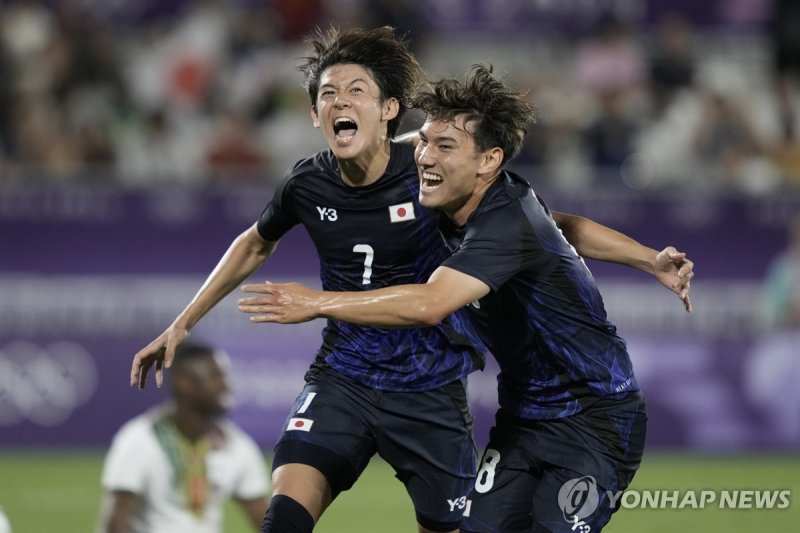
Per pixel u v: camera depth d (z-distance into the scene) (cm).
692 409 4359
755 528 3183
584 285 1881
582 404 1906
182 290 4297
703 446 4350
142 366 2080
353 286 2083
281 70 5322
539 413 1928
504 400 1978
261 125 5184
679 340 4356
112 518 2233
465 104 1814
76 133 4988
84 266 4284
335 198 2027
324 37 2062
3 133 4984
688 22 5784
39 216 4272
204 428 2314
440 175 1833
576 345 1884
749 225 4366
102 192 4284
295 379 4284
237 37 5391
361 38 1975
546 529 1889
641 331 4347
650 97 5350
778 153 5244
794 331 4388
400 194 2003
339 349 2105
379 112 1970
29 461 4128
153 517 2269
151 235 4297
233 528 3291
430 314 1730
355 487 3881
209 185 4303
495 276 1780
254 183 4316
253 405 4272
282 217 2112
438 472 2127
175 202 4297
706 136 5212
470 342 2120
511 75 5300
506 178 1886
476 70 1864
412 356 2075
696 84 5469
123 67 5403
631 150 5125
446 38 5669
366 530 3256
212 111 5256
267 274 4281
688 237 4353
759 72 5709
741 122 5266
